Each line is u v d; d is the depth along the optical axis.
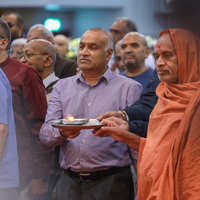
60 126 3.81
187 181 3.05
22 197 5.39
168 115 3.37
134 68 7.52
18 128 5.19
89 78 4.95
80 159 4.67
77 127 3.79
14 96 5.19
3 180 4.11
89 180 4.66
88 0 21.42
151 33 18.44
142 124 4.36
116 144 4.70
